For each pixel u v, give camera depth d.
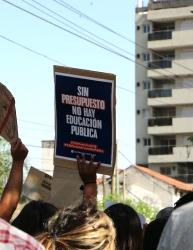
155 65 55.81
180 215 2.78
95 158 5.02
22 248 1.74
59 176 5.15
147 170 52.94
